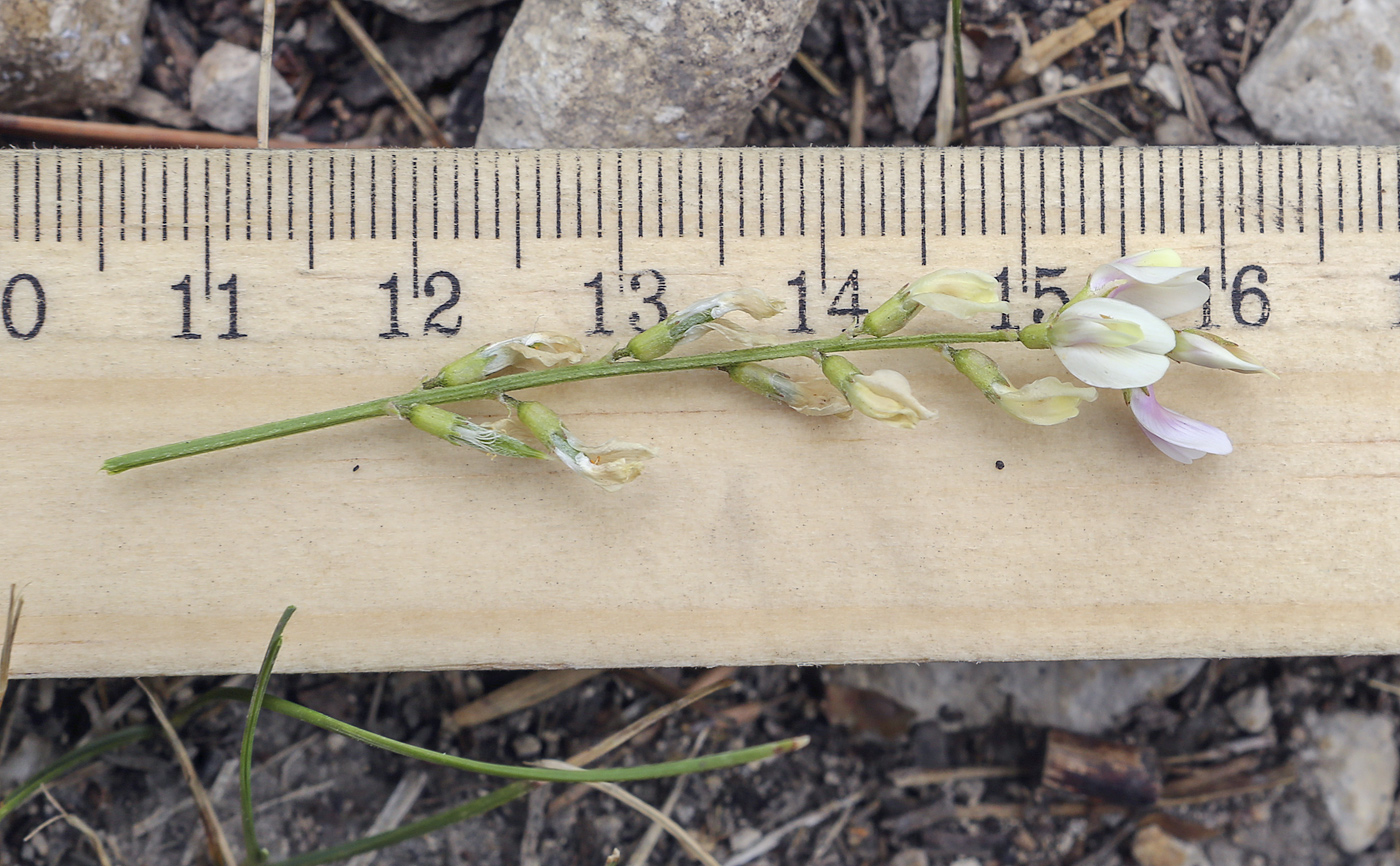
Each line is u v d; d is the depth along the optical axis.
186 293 0.15
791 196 0.15
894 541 0.15
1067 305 0.15
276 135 0.16
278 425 0.15
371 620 0.15
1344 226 0.15
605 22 0.16
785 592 0.15
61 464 0.15
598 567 0.15
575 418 0.15
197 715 0.16
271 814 0.16
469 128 0.16
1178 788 0.16
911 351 0.15
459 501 0.15
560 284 0.15
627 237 0.15
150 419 0.15
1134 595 0.15
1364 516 0.15
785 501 0.15
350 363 0.15
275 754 0.16
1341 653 0.15
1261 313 0.15
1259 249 0.15
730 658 0.15
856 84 0.17
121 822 0.16
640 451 0.15
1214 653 0.15
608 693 0.16
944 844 0.16
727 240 0.15
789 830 0.16
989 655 0.15
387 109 0.16
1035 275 0.15
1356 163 0.15
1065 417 0.15
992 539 0.15
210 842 0.16
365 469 0.15
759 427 0.15
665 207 0.15
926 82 0.16
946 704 0.16
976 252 0.15
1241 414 0.15
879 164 0.15
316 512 0.15
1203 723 0.16
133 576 0.15
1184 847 0.16
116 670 0.15
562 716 0.16
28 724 0.16
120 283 0.15
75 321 0.15
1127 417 0.15
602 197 0.15
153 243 0.15
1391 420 0.15
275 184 0.15
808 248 0.15
